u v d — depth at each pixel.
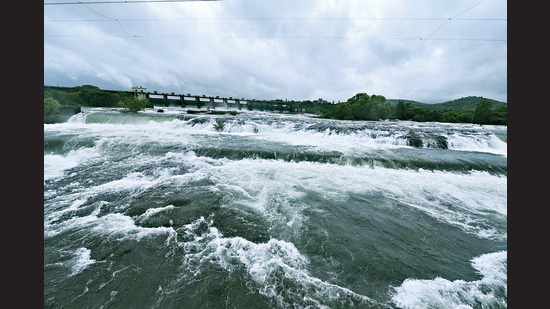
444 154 13.81
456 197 8.56
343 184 9.50
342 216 7.09
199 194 8.16
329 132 19.62
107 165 10.97
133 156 12.34
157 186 8.77
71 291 4.14
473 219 7.12
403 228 6.59
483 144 16.47
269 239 5.85
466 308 4.02
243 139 16.83
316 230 6.31
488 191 9.11
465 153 14.31
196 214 6.87
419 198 8.45
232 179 9.59
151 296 4.09
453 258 5.39
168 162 11.49
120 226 6.17
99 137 15.04
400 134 17.78
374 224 6.74
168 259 4.99
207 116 26.23
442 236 6.25
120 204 7.36
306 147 14.52
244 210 7.20
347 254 5.39
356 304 4.05
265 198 8.05
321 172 10.81
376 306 4.02
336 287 4.41
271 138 17.72
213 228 6.21
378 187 9.30
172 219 6.57
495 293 4.33
